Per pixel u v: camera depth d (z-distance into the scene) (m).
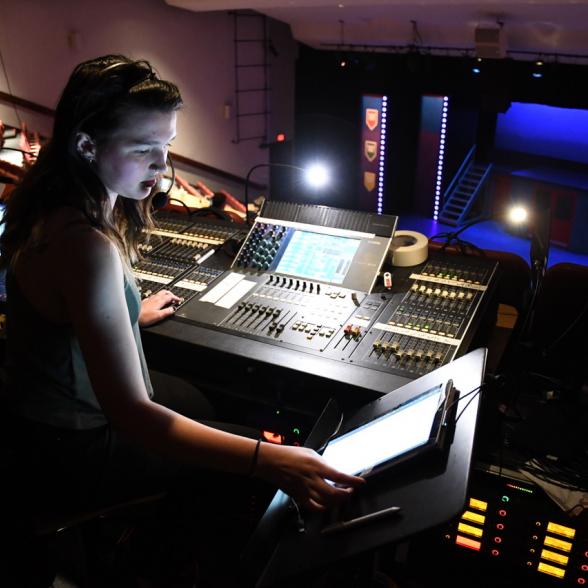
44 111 6.56
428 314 2.08
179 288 2.31
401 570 2.13
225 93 8.66
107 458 1.48
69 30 6.62
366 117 9.39
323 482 1.26
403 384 1.75
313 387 1.85
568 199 8.95
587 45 5.91
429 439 1.29
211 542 2.23
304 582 1.39
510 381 2.13
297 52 9.63
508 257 3.04
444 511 1.16
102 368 1.25
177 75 7.90
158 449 1.27
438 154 9.78
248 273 2.39
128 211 1.65
